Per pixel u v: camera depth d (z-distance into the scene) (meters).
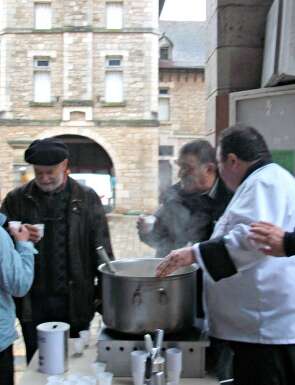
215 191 2.10
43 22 18.12
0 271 1.83
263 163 1.71
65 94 18.11
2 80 18.09
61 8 18.00
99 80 18.11
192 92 22.16
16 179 18.22
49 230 2.34
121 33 17.98
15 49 18.08
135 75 18.05
